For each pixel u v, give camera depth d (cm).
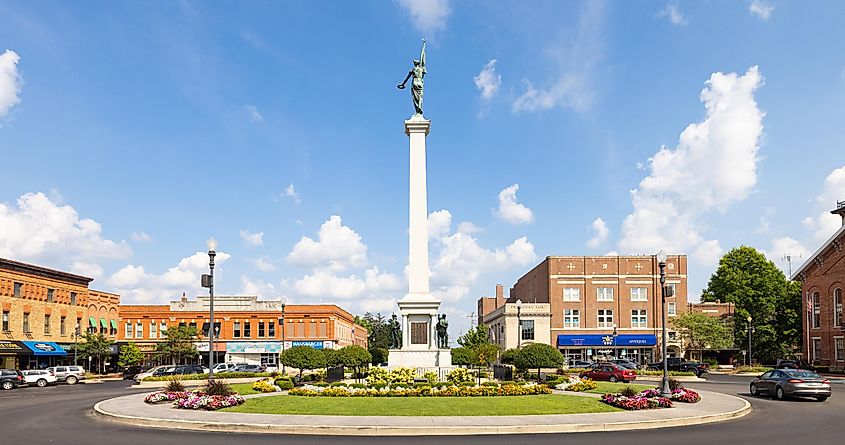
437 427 2034
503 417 2253
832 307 6938
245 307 9062
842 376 5972
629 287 8612
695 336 8050
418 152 4531
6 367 6012
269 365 7775
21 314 6203
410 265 4419
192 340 8212
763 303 8688
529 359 3925
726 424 2306
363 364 4731
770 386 3525
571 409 2466
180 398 2744
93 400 3484
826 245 7012
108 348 6944
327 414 2319
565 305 8600
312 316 8956
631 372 4759
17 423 2373
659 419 2258
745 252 9106
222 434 2019
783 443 1864
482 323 12312
